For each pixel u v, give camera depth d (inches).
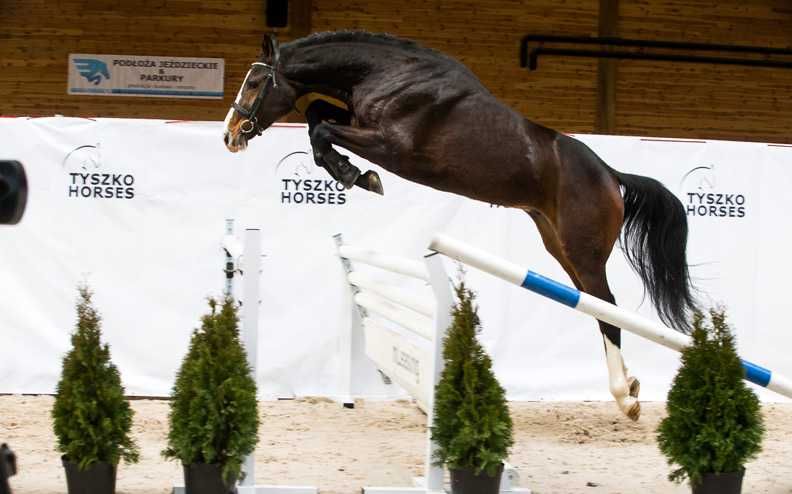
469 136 271.6
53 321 332.2
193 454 194.2
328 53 273.7
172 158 335.3
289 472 240.4
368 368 340.5
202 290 335.6
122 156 333.7
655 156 353.4
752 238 356.5
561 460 263.6
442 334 211.3
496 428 196.9
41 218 331.6
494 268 207.0
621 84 630.5
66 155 332.5
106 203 333.4
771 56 646.5
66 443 199.9
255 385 201.5
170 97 597.3
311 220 340.5
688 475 202.4
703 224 354.6
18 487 219.0
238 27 598.9
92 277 332.5
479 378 199.6
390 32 608.1
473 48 614.2
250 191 338.0
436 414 202.2
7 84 593.6
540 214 294.2
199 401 194.1
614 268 350.0
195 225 335.9
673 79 635.5
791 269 358.0
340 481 232.7
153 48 595.2
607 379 351.3
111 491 201.8
